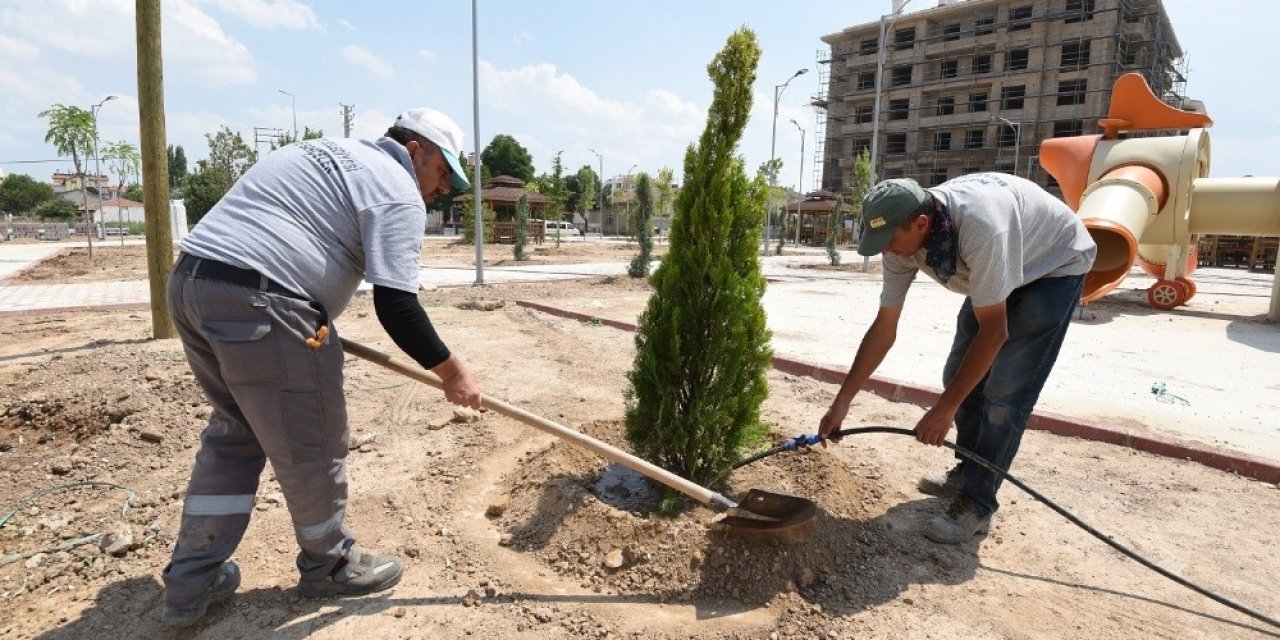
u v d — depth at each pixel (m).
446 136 2.75
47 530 3.26
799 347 8.03
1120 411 5.61
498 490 3.80
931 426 3.10
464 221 35.84
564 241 45.09
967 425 3.85
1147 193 10.07
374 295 2.41
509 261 23.78
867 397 5.99
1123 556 3.29
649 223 17.22
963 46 57.47
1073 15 52.09
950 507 3.48
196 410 4.68
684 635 2.58
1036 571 3.13
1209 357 8.09
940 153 59.47
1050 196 3.22
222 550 2.52
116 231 45.78
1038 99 53.97
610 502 3.49
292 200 2.38
